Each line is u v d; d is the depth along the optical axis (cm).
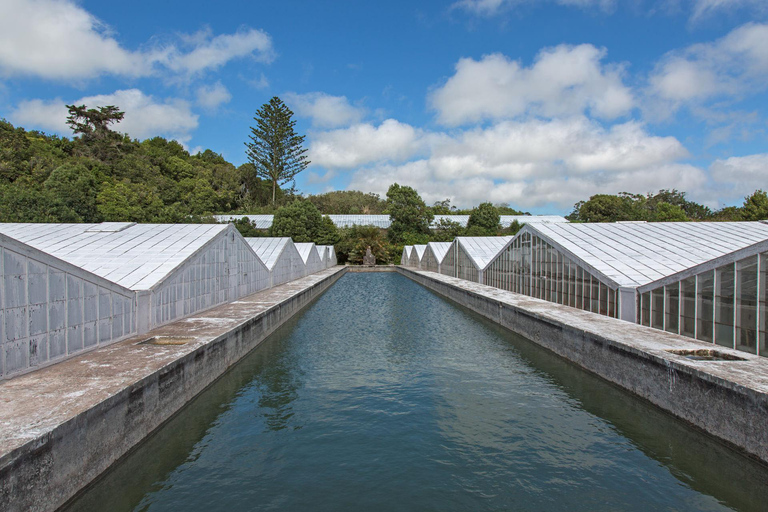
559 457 852
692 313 1285
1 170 5247
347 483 756
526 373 1392
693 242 2083
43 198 3881
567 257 2053
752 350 1076
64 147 7462
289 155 8412
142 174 7175
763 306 1046
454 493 727
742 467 796
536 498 715
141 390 859
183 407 1064
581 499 712
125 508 679
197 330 1412
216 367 1297
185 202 7338
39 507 583
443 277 4391
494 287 3161
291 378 1338
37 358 915
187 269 1702
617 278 1708
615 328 1444
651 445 906
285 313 2336
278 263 3450
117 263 1639
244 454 861
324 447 889
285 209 6850
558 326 1589
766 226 2245
